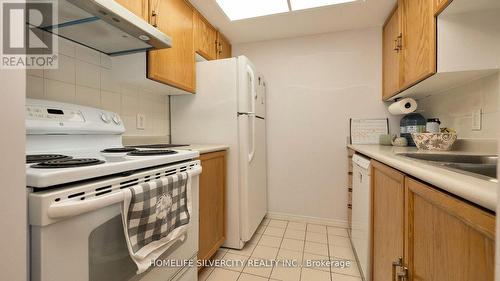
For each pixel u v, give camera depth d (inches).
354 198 70.0
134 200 29.0
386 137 82.6
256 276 59.8
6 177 17.4
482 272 17.5
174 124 78.7
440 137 54.9
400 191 34.8
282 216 99.7
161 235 33.3
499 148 13.6
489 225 16.7
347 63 92.0
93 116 50.3
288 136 98.5
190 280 45.7
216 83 73.7
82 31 44.1
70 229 23.5
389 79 79.3
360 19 83.1
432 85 61.6
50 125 41.4
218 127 73.6
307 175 96.8
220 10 76.6
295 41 97.0
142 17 51.8
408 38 61.9
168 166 38.6
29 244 21.0
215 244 65.2
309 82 96.0
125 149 49.1
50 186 22.4
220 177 68.2
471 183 19.3
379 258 46.2
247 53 102.1
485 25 46.5
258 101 85.0
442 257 23.4
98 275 26.9
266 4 73.3
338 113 93.3
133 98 66.2
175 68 64.5
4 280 17.3
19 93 18.1
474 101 53.9
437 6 47.0
